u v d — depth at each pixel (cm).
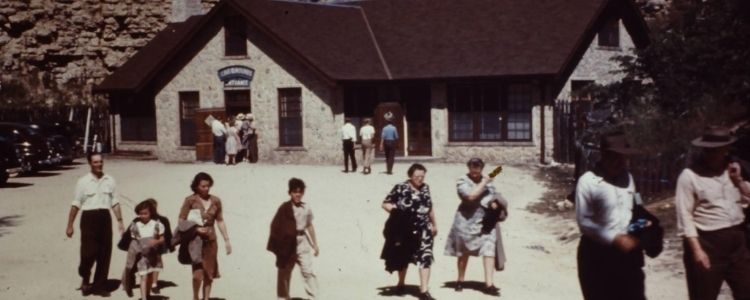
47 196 2584
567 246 1711
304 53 3472
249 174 3073
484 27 3628
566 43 3362
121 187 2755
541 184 2684
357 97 3616
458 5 3816
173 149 3991
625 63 2733
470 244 1277
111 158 4141
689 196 837
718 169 839
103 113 4525
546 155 3316
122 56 5347
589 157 2484
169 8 5400
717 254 834
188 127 3966
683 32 2542
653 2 4500
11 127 3256
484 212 1277
